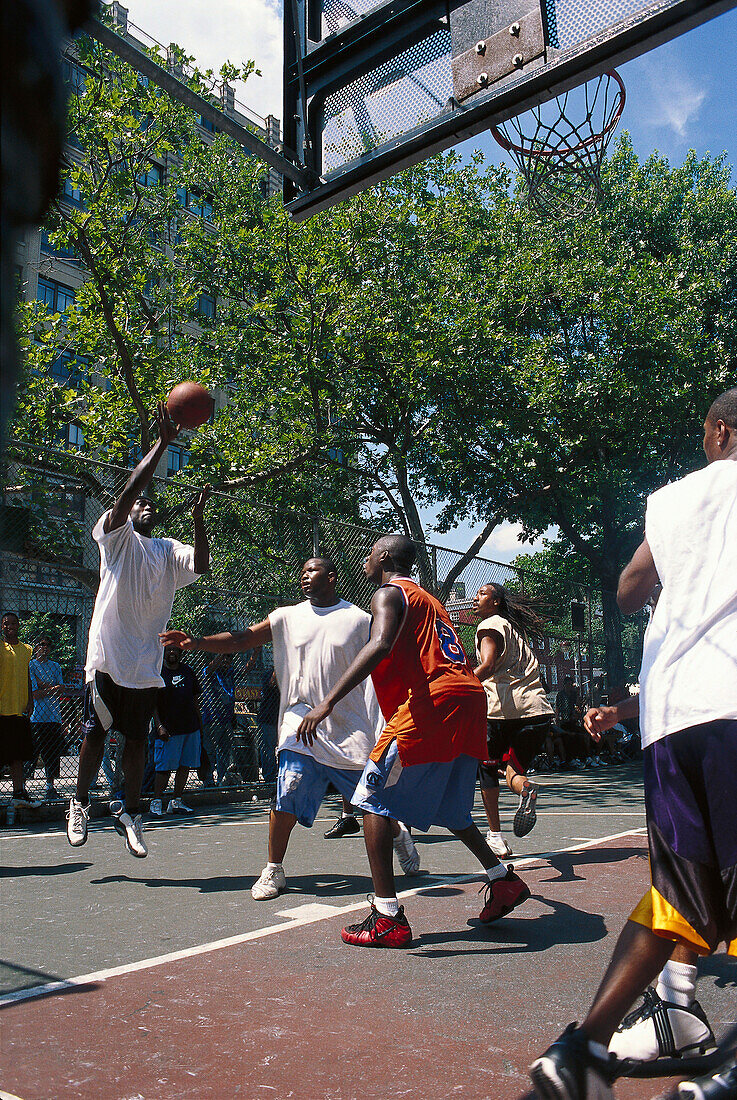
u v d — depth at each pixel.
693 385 23.23
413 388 19.00
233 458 15.37
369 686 4.40
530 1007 2.51
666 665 1.92
